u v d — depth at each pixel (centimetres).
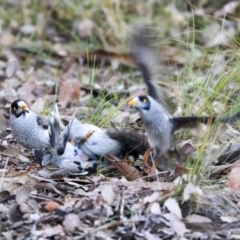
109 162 1023
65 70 1589
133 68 1558
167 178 985
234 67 1261
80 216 889
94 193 945
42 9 1817
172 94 1223
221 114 1087
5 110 1303
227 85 1208
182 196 909
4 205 920
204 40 1597
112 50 1638
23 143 1055
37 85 1458
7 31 1761
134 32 1000
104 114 1230
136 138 1023
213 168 1004
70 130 1030
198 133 1041
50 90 1437
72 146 1017
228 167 1019
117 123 1170
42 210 907
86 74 1555
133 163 1044
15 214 886
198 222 885
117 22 1698
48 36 1761
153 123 933
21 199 909
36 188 957
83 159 1021
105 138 1025
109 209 891
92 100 1317
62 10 1805
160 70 998
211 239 859
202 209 909
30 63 1625
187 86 1201
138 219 878
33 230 867
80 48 1677
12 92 1374
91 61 1617
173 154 993
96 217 888
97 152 1023
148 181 986
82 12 1777
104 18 1764
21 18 1809
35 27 1758
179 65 1476
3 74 1530
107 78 1520
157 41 1412
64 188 955
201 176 939
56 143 1010
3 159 1067
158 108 933
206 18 1631
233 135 1095
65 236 856
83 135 1024
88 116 1222
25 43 1712
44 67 1606
